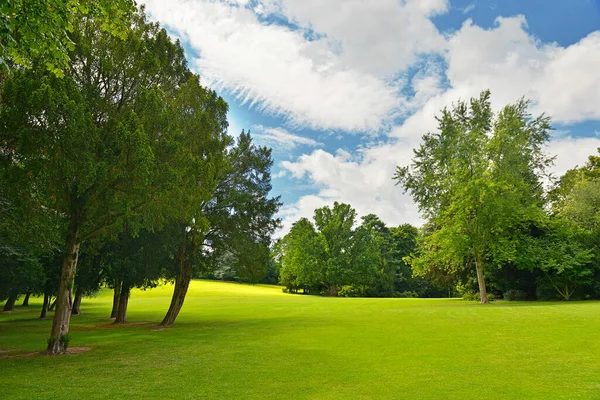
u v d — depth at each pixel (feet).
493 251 102.22
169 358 40.88
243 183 84.07
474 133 104.99
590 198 113.39
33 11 23.95
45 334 70.54
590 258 99.45
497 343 42.93
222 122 81.71
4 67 25.77
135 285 88.58
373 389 26.94
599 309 69.36
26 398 26.18
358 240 236.63
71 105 37.60
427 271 132.77
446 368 32.50
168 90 61.72
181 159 48.60
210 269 85.30
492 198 98.37
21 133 36.50
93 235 50.34
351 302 133.80
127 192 43.14
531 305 86.02
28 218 42.04
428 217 118.11
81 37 47.57
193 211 56.95
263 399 25.17
